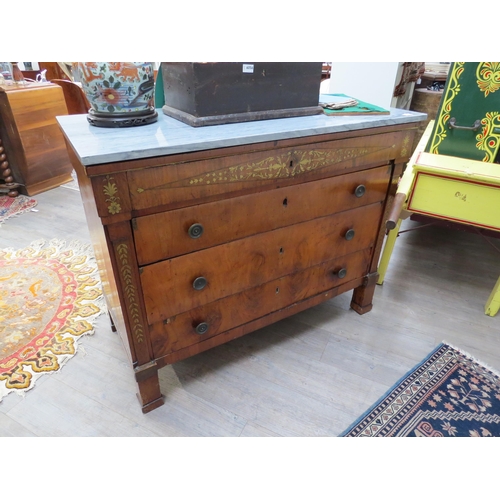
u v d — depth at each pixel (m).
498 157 1.85
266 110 1.15
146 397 1.20
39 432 1.16
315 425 1.20
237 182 1.00
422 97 2.78
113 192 0.83
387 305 1.74
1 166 2.75
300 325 1.62
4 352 1.44
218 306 1.19
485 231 2.37
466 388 1.32
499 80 1.58
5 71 2.81
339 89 2.34
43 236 2.29
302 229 1.24
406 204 1.63
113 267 0.92
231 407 1.25
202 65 0.99
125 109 1.02
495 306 1.65
